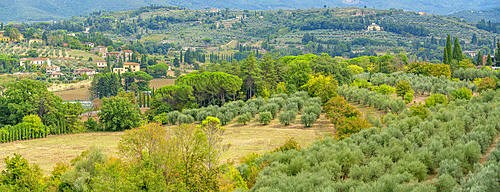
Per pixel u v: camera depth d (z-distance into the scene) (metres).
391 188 28.16
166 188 30.92
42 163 61.72
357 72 154.00
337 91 105.50
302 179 33.28
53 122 91.12
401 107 77.38
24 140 82.19
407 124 50.88
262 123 82.12
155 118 96.69
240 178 38.12
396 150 38.19
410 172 32.22
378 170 33.53
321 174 34.78
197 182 33.28
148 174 31.14
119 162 36.31
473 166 30.66
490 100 72.50
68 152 69.62
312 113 75.50
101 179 33.31
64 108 95.56
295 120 82.81
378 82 114.12
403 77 109.25
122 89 185.62
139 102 148.75
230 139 68.44
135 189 30.88
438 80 101.62
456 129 44.22
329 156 39.38
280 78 126.12
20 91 93.94
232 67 126.12
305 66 124.12
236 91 116.06
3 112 95.81
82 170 42.34
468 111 57.12
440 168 31.48
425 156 34.97
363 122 57.00
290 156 42.88
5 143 78.88
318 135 66.56
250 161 47.50
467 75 113.06
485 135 38.47
